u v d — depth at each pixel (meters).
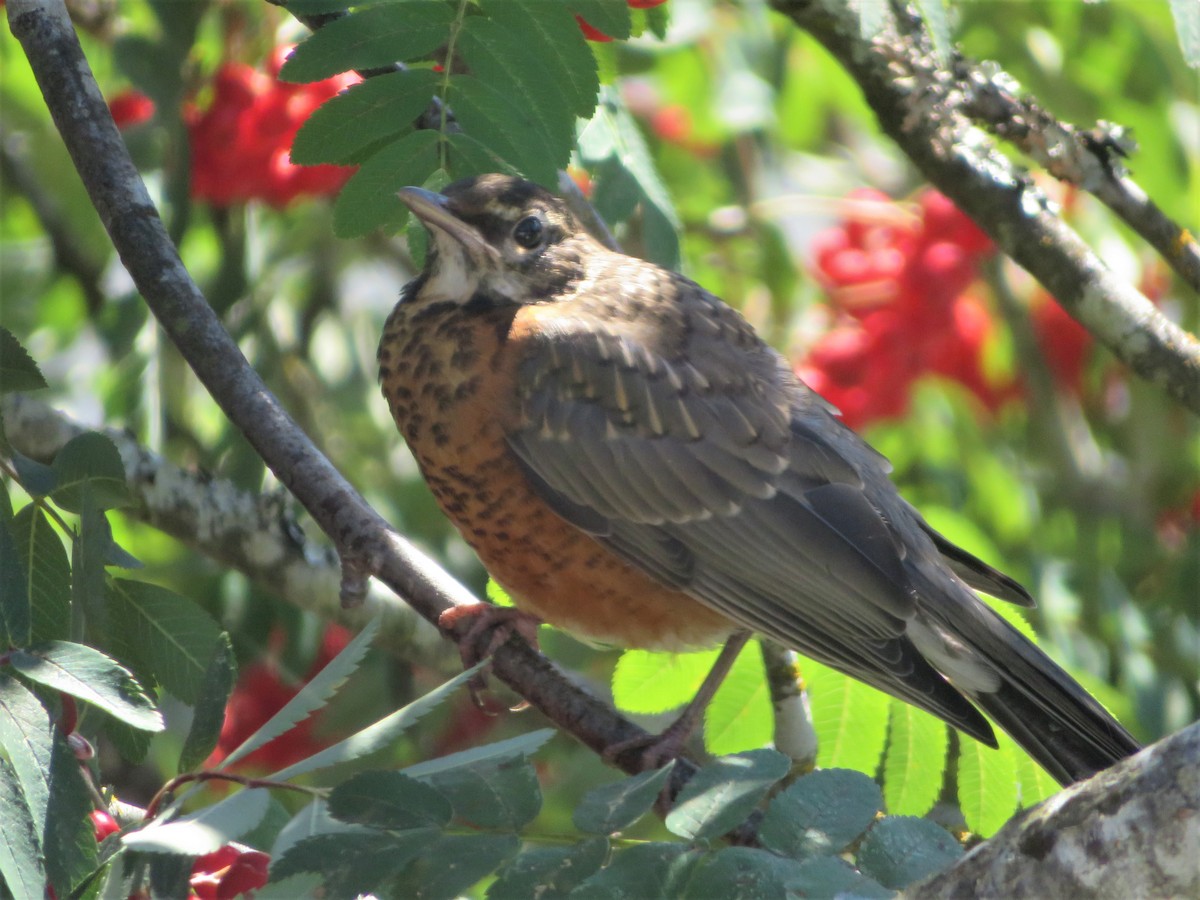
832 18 9.74
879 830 5.66
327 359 12.76
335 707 11.22
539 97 7.60
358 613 10.09
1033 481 12.77
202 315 8.30
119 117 11.77
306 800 8.41
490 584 9.66
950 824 9.65
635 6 8.73
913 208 12.67
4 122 12.58
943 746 8.89
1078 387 13.13
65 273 12.91
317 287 12.71
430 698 5.88
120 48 10.62
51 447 9.40
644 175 9.31
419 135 7.55
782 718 9.24
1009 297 12.85
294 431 8.31
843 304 12.48
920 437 12.22
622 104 9.45
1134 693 10.93
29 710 5.57
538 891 5.44
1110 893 5.07
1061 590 11.41
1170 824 4.96
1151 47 12.00
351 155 7.75
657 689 9.56
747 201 13.51
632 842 5.71
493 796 5.76
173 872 5.68
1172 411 12.83
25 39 8.37
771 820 5.71
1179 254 9.94
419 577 8.33
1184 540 12.32
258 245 11.88
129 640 6.93
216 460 10.57
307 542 10.09
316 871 5.44
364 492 11.88
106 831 6.30
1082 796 5.19
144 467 9.76
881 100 9.87
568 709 8.30
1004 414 13.12
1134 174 11.88
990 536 11.91
